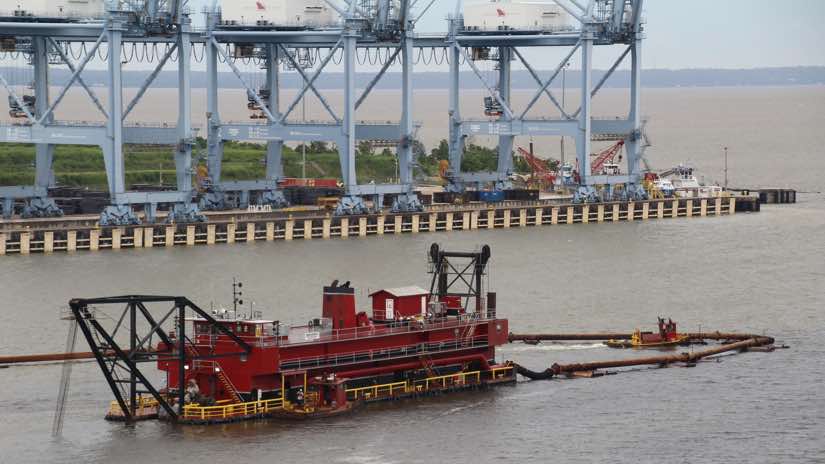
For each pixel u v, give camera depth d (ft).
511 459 598.75
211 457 594.65
